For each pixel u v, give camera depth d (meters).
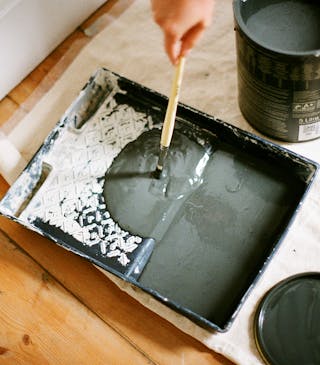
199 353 0.83
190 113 0.93
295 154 0.86
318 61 0.74
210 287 0.83
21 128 1.02
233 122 0.98
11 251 0.91
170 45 0.65
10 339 0.85
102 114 0.98
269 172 0.90
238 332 0.82
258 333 0.80
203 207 0.89
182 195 0.90
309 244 0.87
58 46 1.10
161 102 0.97
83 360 0.83
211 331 0.80
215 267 0.84
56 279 0.89
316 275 0.82
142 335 0.84
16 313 0.87
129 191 0.91
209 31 1.07
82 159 0.94
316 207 0.89
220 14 1.09
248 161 0.91
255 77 0.82
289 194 0.88
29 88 1.06
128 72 1.06
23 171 0.90
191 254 0.85
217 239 0.86
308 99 0.82
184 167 0.92
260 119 0.91
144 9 1.12
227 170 0.91
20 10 0.94
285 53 0.74
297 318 0.80
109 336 0.85
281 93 0.81
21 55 1.01
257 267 0.83
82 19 1.11
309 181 0.85
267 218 0.87
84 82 1.06
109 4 1.13
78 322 0.86
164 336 0.84
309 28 0.83
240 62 0.84
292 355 0.78
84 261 0.89
